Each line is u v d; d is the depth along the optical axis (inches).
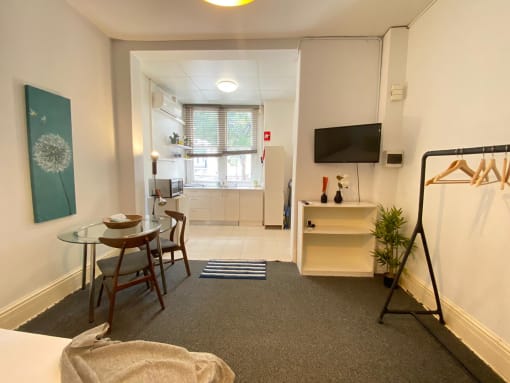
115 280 74.5
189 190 202.1
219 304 87.7
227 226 201.9
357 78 112.1
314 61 112.3
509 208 57.9
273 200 192.1
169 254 135.9
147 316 80.2
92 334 37.1
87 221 101.3
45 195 80.5
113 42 114.6
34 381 31.9
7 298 71.1
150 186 148.6
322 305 87.6
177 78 155.3
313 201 118.5
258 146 218.5
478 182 55.2
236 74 149.4
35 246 78.7
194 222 207.2
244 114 215.8
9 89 69.7
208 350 65.9
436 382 56.9
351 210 118.2
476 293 66.5
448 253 76.8
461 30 72.5
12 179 71.2
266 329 74.5
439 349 66.8
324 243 121.3
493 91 62.1
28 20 74.6
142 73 146.5
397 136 105.3
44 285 82.6
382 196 108.4
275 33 107.3
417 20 94.3
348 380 57.2
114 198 118.3
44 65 80.4
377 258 108.9
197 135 215.8
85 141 99.4
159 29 104.5
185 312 82.7
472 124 68.6
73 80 92.7
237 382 56.4
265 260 128.6
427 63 88.3
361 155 105.7
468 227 69.3
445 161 78.7
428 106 87.6
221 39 112.8
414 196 95.2
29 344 37.6
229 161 224.1
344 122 114.3
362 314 82.4
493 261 61.7
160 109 163.3
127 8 90.6
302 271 110.7
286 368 60.3
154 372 33.2
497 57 60.9
